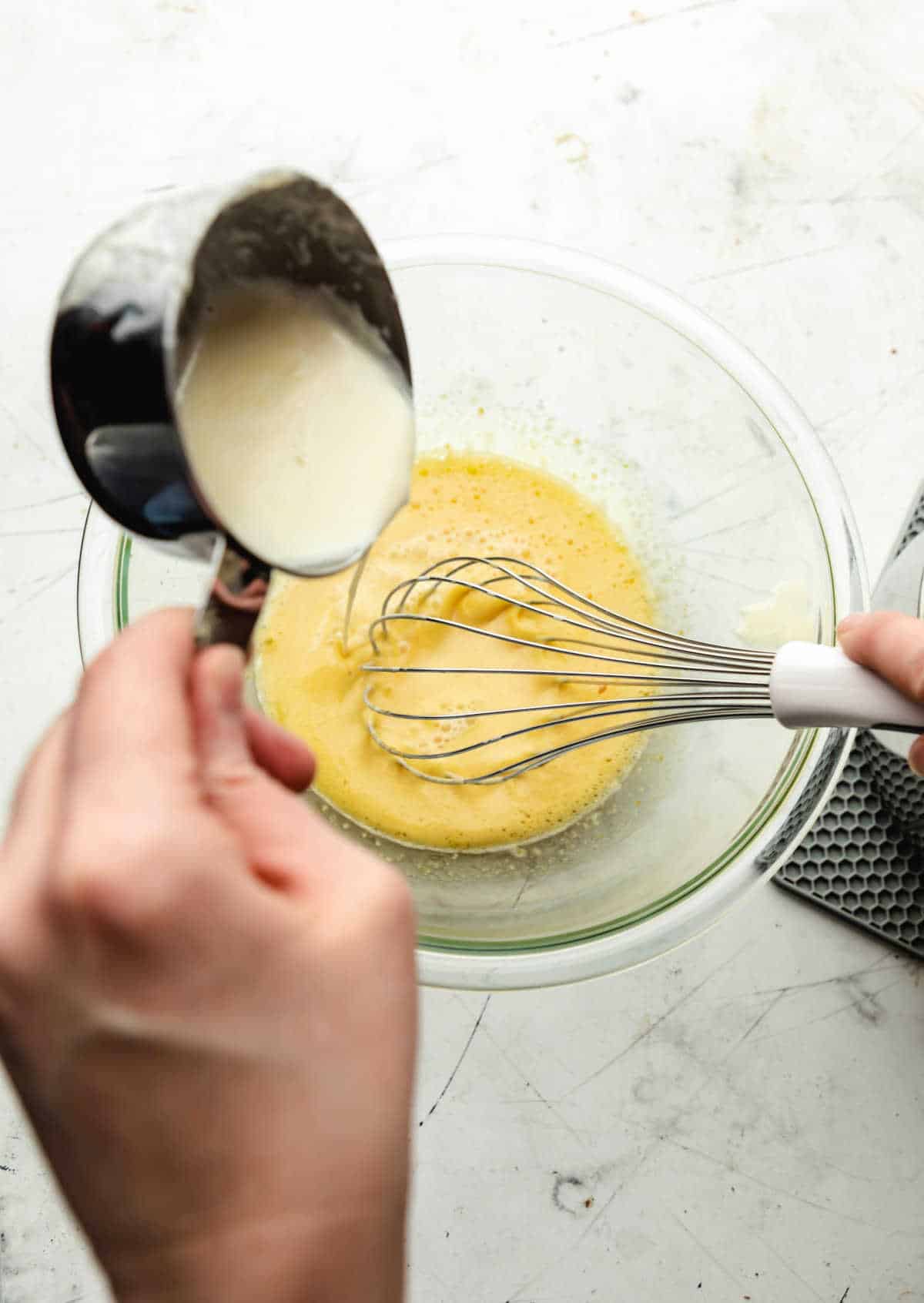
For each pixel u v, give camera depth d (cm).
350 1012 41
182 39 73
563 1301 62
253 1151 40
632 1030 64
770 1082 64
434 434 68
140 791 40
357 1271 40
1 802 66
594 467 67
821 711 52
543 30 73
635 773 64
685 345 63
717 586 64
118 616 58
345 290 50
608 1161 63
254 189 45
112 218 71
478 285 64
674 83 73
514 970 58
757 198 72
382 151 72
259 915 40
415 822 64
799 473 61
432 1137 63
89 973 40
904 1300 63
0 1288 62
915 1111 64
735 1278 63
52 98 72
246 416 49
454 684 64
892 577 62
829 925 65
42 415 69
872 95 73
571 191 72
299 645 65
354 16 73
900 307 71
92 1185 41
